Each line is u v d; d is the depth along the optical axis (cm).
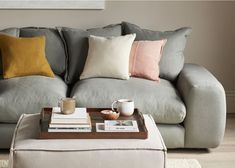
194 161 414
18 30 482
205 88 417
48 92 423
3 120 416
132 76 462
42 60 459
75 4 512
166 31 482
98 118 369
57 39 478
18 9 511
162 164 330
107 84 436
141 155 329
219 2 525
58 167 327
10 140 418
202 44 532
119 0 517
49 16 515
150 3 520
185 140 426
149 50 461
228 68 539
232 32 532
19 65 454
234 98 544
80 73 468
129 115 374
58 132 338
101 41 459
